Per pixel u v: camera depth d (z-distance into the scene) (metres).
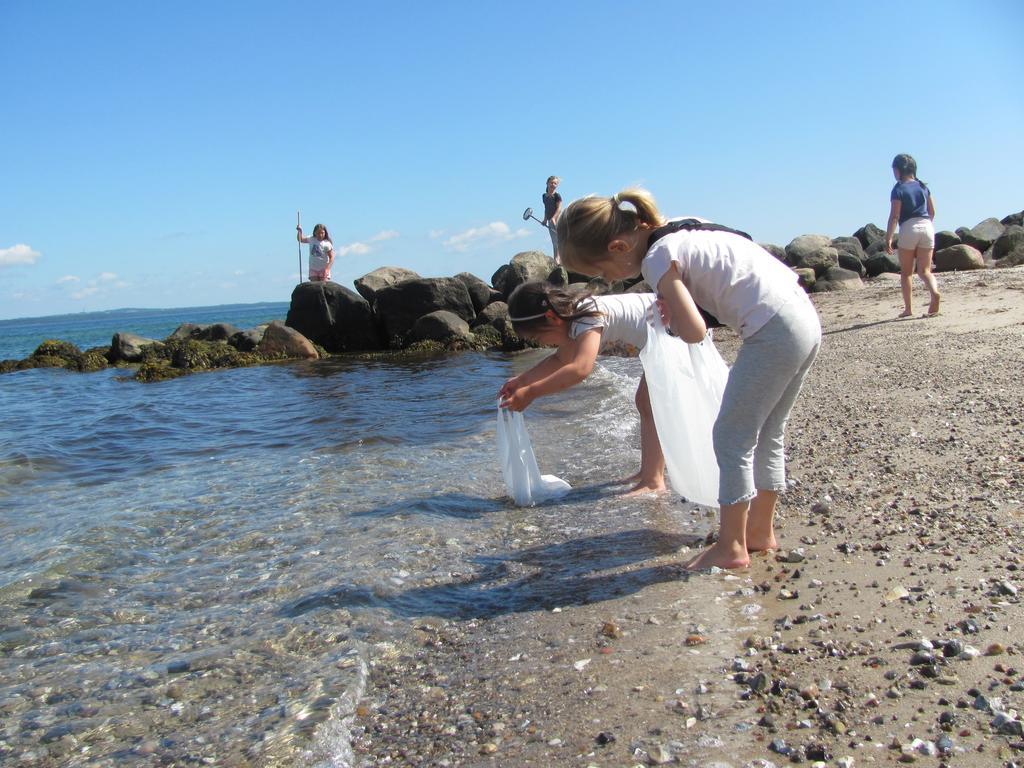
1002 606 2.82
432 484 5.58
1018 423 5.13
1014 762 2.01
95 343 42.59
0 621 3.59
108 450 7.84
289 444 7.57
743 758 2.17
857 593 3.10
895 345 8.91
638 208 3.42
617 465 5.75
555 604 3.42
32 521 5.29
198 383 14.08
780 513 4.16
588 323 4.46
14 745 2.60
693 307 3.18
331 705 2.71
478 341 18.30
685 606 3.21
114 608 3.71
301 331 19.62
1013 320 9.39
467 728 2.53
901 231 10.85
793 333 3.19
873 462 4.79
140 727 2.68
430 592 3.69
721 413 3.40
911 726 2.21
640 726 2.39
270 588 3.84
